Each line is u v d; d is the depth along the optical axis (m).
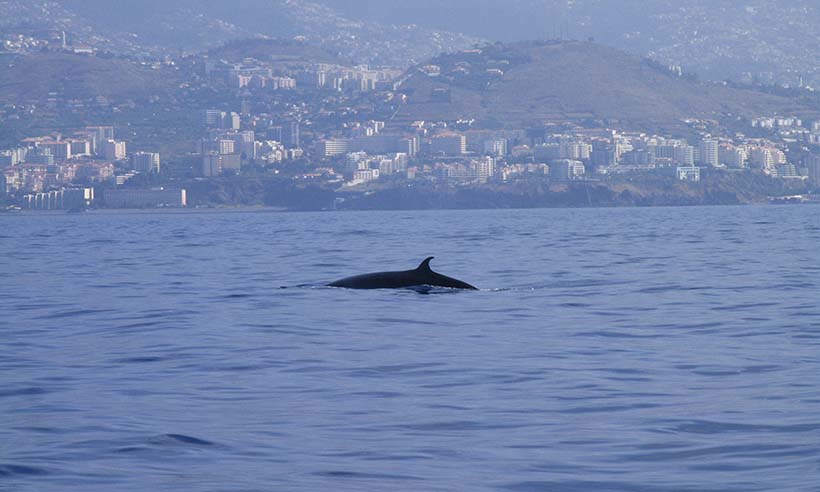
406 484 44.72
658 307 112.69
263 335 91.88
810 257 196.75
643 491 43.50
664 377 69.50
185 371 73.56
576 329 95.12
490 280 151.50
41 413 59.12
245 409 60.22
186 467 47.38
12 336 93.25
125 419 57.44
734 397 61.84
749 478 44.62
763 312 105.94
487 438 53.06
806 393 62.16
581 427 55.19
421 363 76.44
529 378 69.94
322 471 46.78
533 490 43.88
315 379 70.12
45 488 44.00
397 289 131.62
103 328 98.88
